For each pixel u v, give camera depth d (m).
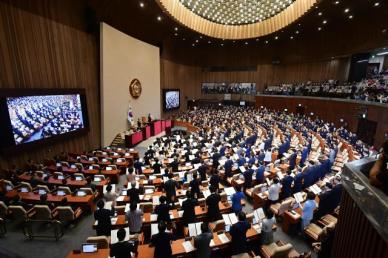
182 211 7.00
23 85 11.25
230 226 5.75
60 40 13.60
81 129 15.02
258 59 34.69
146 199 7.83
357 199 3.09
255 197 8.62
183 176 9.71
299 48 30.08
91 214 8.50
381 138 15.84
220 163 11.59
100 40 16.64
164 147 14.37
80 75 15.33
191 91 37.06
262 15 23.95
